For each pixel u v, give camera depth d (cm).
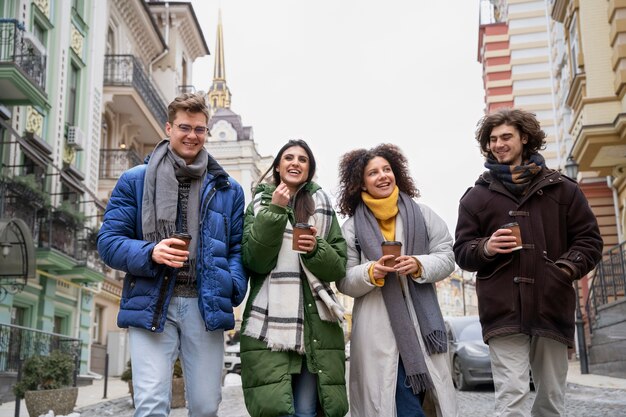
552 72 2798
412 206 459
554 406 426
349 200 479
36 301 1727
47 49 1842
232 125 5266
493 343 423
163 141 424
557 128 2741
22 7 1659
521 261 417
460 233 445
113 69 2352
